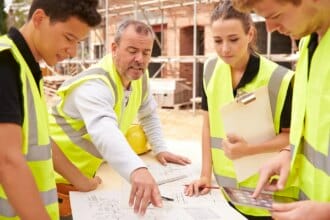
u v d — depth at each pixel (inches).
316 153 41.2
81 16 40.3
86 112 56.2
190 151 81.1
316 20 37.8
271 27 38.4
